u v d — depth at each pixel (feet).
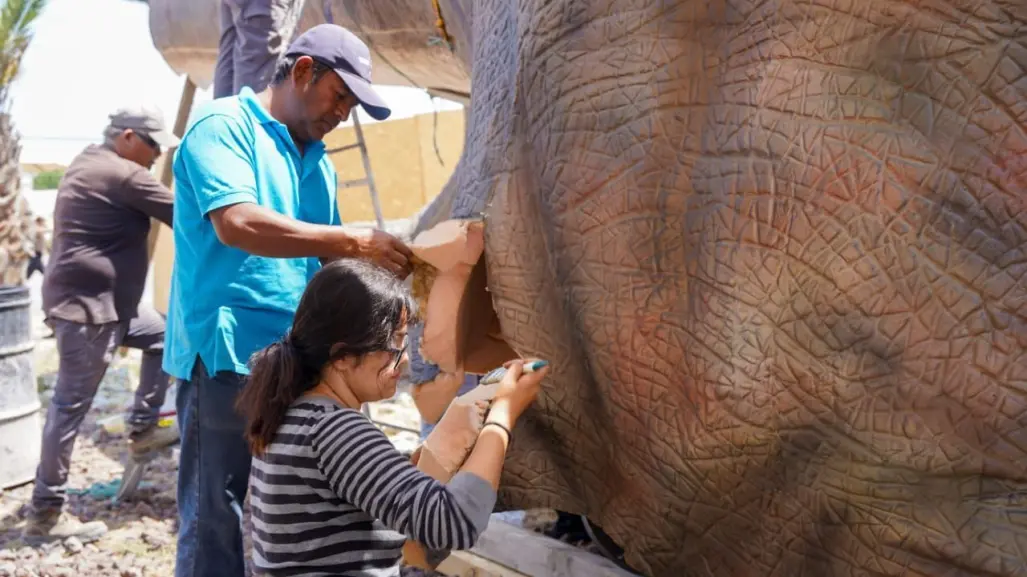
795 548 6.48
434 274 8.58
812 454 6.19
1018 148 5.22
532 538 10.03
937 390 5.50
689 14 6.69
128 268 14.97
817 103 5.95
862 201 5.73
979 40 5.36
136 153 15.34
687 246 6.70
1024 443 5.24
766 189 6.16
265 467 6.17
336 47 9.40
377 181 38.24
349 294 6.13
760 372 6.29
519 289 7.97
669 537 7.44
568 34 7.36
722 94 6.49
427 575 11.59
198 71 23.25
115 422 20.81
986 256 5.32
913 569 5.77
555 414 8.05
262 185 9.03
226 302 9.12
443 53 17.60
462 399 6.87
